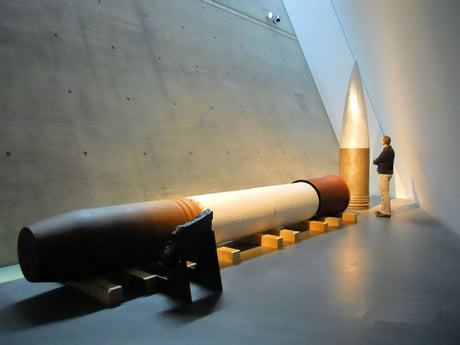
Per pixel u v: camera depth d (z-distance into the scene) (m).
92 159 5.47
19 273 4.16
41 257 3.24
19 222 4.56
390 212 7.44
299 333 2.80
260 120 8.85
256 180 7.97
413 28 4.67
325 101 11.56
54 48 5.66
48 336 2.77
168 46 7.48
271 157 8.64
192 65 7.79
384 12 5.63
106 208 3.77
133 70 6.60
